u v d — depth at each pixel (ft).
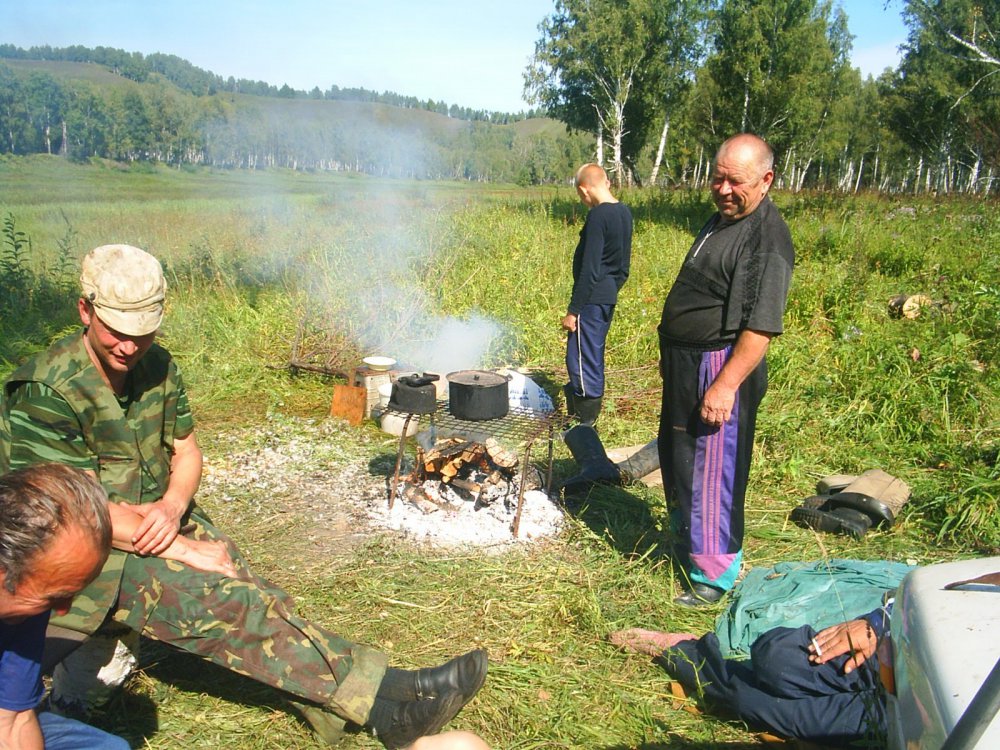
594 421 18.81
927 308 28.30
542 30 123.44
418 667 10.07
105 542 5.38
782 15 102.42
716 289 10.69
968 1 72.84
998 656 5.81
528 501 14.58
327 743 8.59
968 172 147.84
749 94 102.78
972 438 17.78
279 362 23.03
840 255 39.42
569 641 10.68
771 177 10.48
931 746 5.69
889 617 8.00
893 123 139.54
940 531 13.80
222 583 8.03
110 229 48.78
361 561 12.57
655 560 12.75
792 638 9.00
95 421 7.98
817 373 21.93
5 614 5.18
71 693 8.64
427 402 13.89
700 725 9.21
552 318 27.20
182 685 9.59
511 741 8.91
